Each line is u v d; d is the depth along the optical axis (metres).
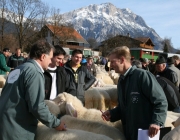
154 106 2.61
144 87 2.65
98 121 3.40
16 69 2.69
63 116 3.44
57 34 46.38
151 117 2.70
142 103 2.70
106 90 5.10
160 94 2.61
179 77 6.57
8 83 2.68
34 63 2.68
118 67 2.84
